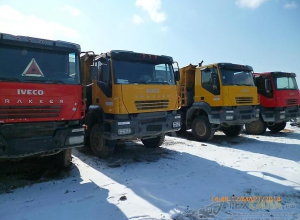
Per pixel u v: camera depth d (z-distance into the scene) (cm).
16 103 408
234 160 622
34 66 437
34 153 423
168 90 644
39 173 516
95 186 442
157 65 649
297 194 403
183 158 641
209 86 860
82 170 539
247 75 895
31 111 421
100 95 624
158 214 332
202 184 451
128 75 594
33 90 423
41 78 439
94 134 661
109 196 396
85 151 719
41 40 446
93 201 375
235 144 843
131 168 554
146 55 627
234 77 852
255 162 602
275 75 991
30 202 372
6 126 400
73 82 473
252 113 873
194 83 975
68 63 477
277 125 1108
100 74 623
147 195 399
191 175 505
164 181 468
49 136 439
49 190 423
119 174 512
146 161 613
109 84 582
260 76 1023
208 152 712
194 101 931
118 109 563
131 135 574
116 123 561
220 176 497
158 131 619
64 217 324
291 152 716
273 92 978
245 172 523
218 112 822
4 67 410
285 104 991
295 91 1043
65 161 527
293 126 1357
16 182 462
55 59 462
